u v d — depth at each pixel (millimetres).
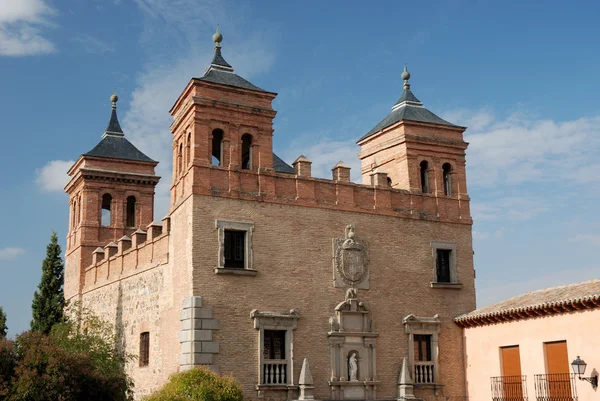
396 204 35188
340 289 32500
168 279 32344
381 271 33812
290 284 31312
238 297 30047
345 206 33594
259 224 31234
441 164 37250
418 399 32312
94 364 26094
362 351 32312
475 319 33750
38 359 22469
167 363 31312
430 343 34438
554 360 29719
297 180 32688
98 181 48188
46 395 21828
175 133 33656
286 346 30625
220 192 30641
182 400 24484
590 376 27578
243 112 32031
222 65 34188
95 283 43375
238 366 29375
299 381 30047
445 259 36281
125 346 37188
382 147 38375
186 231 30422
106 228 47750
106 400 23750
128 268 38062
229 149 31438
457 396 34281
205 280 29516
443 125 37625
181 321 29688
